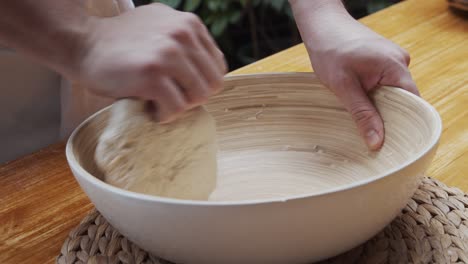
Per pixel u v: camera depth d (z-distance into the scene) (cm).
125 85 49
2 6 51
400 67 66
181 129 56
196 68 51
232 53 223
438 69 102
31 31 52
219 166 73
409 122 63
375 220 48
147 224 47
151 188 54
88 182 50
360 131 68
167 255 50
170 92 49
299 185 69
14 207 69
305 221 44
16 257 60
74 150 57
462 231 58
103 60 50
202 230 45
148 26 52
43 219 66
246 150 75
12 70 87
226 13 197
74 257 58
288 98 75
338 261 54
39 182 74
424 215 61
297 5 76
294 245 46
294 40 216
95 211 65
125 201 47
